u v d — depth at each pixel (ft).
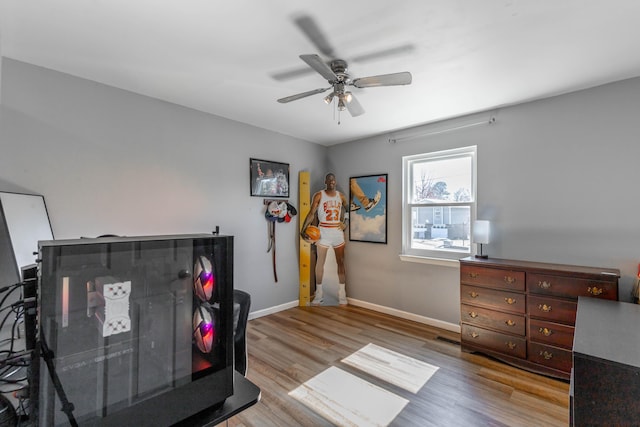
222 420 2.54
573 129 8.30
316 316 12.12
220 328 2.64
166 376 2.36
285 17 5.24
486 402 6.53
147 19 5.31
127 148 8.43
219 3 4.87
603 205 7.86
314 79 7.75
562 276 7.38
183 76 7.58
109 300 2.11
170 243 2.39
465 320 8.97
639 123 7.38
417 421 5.95
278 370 7.88
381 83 6.31
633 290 7.24
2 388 2.83
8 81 6.63
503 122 9.52
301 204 13.52
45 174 7.08
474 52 6.35
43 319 1.87
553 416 6.04
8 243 5.68
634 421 2.97
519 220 9.21
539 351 7.66
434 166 11.45
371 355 8.71
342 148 14.32
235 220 11.16
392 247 12.42
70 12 5.10
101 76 7.57
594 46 6.06
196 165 9.99
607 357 3.14
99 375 2.07
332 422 5.95
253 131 11.69
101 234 7.95
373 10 5.05
